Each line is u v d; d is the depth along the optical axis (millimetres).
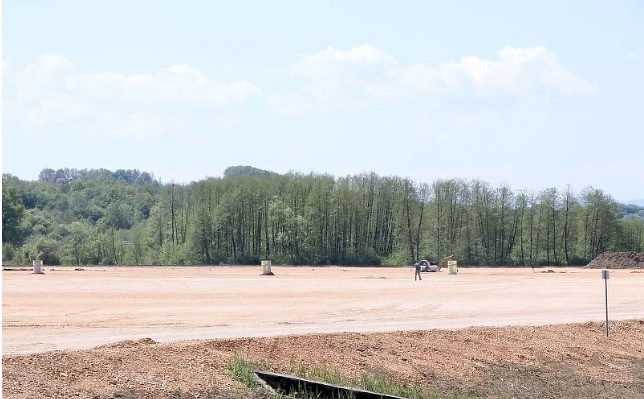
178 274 101000
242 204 165000
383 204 170625
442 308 52562
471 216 166000
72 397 20500
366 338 32312
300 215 167875
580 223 166000
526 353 34656
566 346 36688
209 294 62438
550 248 166125
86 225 175125
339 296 62156
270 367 27109
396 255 166250
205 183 167750
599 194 165000
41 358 23484
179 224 169875
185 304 53156
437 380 29953
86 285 72875
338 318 44750
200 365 25609
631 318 46531
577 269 136000
